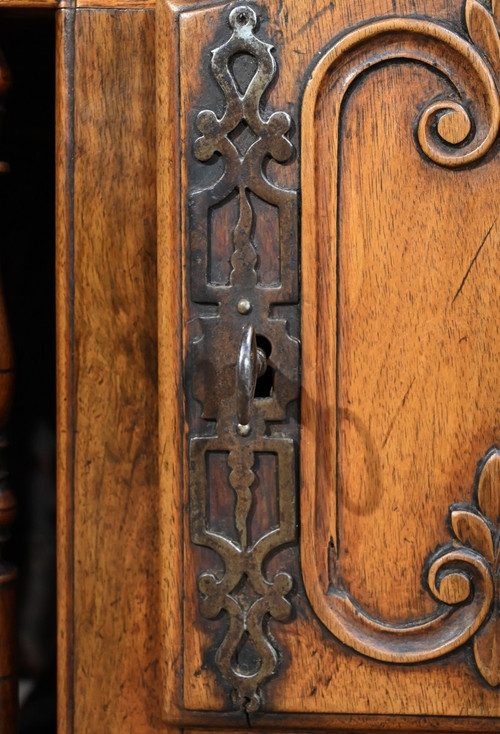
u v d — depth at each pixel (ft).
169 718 1.98
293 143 1.95
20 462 2.38
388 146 1.94
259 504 1.97
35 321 2.37
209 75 1.95
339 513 1.96
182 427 1.98
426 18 1.92
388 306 1.95
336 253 1.95
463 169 1.93
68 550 2.02
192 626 1.98
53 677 2.37
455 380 1.94
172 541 1.98
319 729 1.98
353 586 1.96
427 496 1.95
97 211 2.01
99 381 2.02
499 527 1.94
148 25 2.00
